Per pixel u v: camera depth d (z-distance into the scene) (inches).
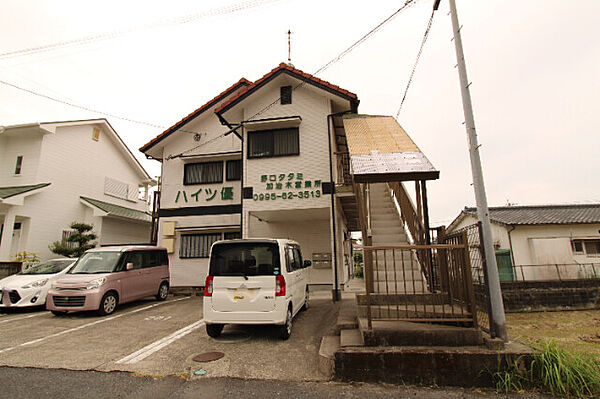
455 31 190.9
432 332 160.7
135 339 224.8
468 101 182.1
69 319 290.8
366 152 262.7
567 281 426.0
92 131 607.8
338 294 338.6
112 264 333.4
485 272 166.9
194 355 190.2
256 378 157.9
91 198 593.9
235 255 224.7
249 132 405.4
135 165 716.7
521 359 145.5
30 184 495.2
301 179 378.0
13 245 490.0
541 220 524.4
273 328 249.9
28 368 171.9
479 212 172.9
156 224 498.6
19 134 512.4
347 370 152.8
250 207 382.0
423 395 137.3
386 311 185.2
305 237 440.1
